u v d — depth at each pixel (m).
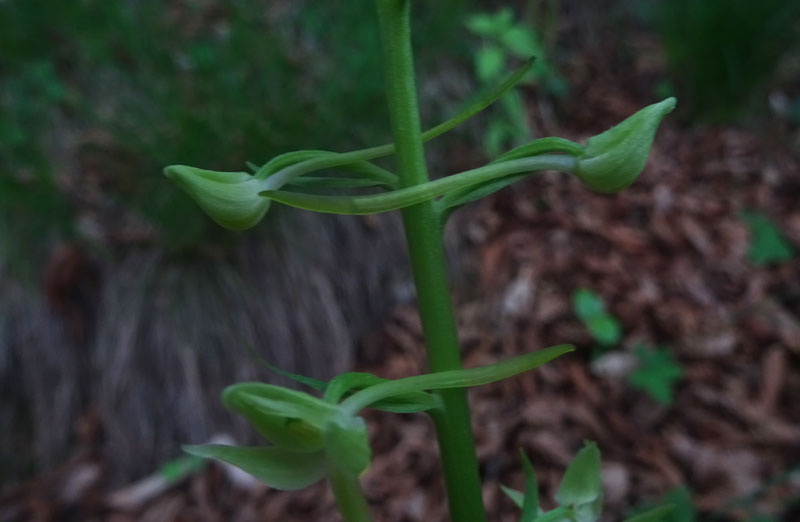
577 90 0.28
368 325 0.21
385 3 0.07
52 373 0.19
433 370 0.07
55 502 0.18
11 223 0.19
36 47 0.20
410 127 0.07
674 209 0.24
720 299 0.21
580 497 0.08
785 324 0.21
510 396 0.19
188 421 0.19
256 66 0.20
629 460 0.18
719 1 0.26
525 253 0.22
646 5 0.32
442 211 0.07
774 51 0.26
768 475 0.17
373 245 0.21
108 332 0.19
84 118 0.20
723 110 0.27
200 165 0.18
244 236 0.20
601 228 0.23
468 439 0.07
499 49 0.22
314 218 0.21
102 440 0.19
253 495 0.18
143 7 0.21
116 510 0.18
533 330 0.21
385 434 0.19
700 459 0.18
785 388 0.19
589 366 0.20
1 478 0.19
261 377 0.20
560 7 0.30
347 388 0.06
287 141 0.18
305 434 0.06
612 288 0.22
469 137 0.24
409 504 0.18
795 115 0.28
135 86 0.20
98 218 0.20
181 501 0.18
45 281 0.19
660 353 0.19
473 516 0.07
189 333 0.20
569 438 0.18
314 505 0.18
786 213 0.24
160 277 0.20
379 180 0.07
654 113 0.07
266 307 0.20
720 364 0.20
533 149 0.07
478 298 0.22
